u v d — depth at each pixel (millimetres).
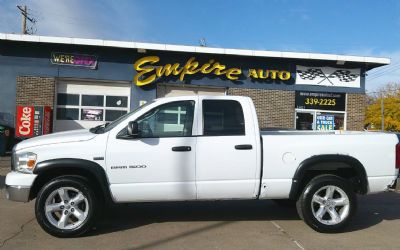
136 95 18438
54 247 5617
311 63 19391
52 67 18016
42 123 16859
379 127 44531
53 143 6113
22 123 16797
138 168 6188
